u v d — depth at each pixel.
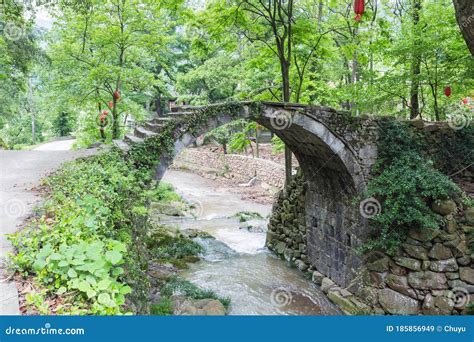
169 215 14.66
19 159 7.86
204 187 20.42
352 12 12.13
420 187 6.76
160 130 7.22
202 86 21.34
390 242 7.08
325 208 9.06
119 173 4.99
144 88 14.49
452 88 8.98
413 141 7.63
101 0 11.70
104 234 3.31
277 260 10.48
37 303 2.35
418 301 6.87
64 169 5.64
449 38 8.42
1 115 15.81
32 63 12.66
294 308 7.70
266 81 14.05
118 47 12.97
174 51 23.72
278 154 21.98
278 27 10.80
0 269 2.88
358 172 7.80
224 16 9.75
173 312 6.29
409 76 8.83
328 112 7.71
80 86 12.88
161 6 9.76
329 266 8.92
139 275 3.76
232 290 8.34
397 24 10.20
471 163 7.70
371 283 7.45
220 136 22.66
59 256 2.60
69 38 12.36
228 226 13.63
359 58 10.63
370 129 7.80
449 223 6.70
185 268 9.52
